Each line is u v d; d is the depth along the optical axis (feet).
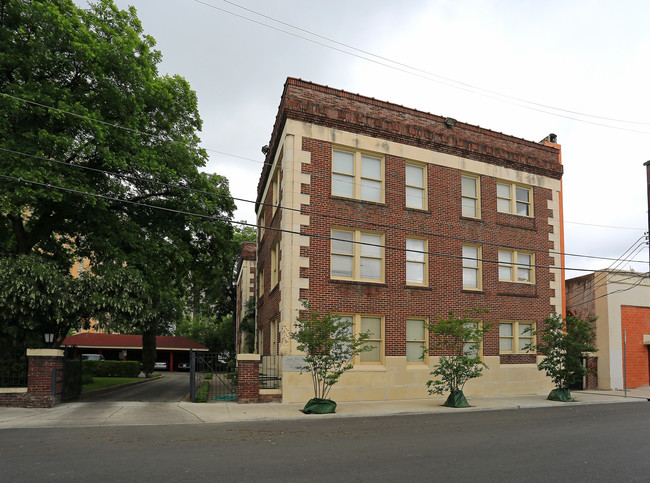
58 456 28.78
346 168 67.05
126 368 133.90
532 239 79.82
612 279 89.56
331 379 53.62
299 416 48.44
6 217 71.61
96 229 68.39
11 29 62.90
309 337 53.31
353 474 24.95
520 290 77.56
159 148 73.10
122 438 35.29
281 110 67.36
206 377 119.14
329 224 64.23
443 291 70.59
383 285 66.08
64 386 56.70
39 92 59.57
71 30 61.05
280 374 60.49
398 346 65.98
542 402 65.21
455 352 64.13
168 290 92.17
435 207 71.67
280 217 66.03
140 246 70.28
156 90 72.59
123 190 68.64
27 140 59.88
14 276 56.03
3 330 59.77
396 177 69.41
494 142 79.36
